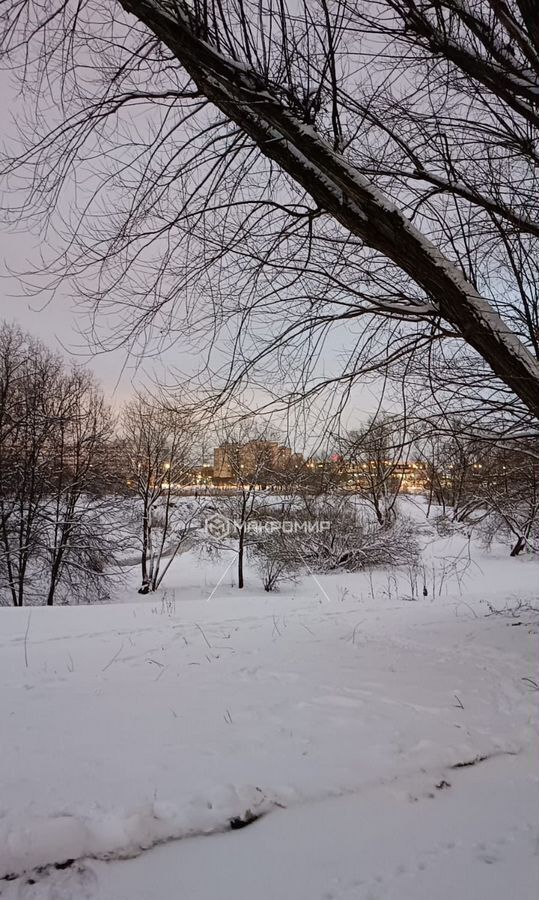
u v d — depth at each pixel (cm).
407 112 430
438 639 641
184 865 234
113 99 377
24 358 2072
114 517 2356
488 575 2102
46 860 229
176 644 632
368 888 223
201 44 326
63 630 742
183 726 371
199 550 2820
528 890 223
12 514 2170
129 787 284
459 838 258
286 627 739
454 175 450
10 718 384
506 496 870
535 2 306
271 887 223
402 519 2250
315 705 413
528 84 357
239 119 368
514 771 326
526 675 489
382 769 314
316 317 511
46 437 2116
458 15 347
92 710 401
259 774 303
